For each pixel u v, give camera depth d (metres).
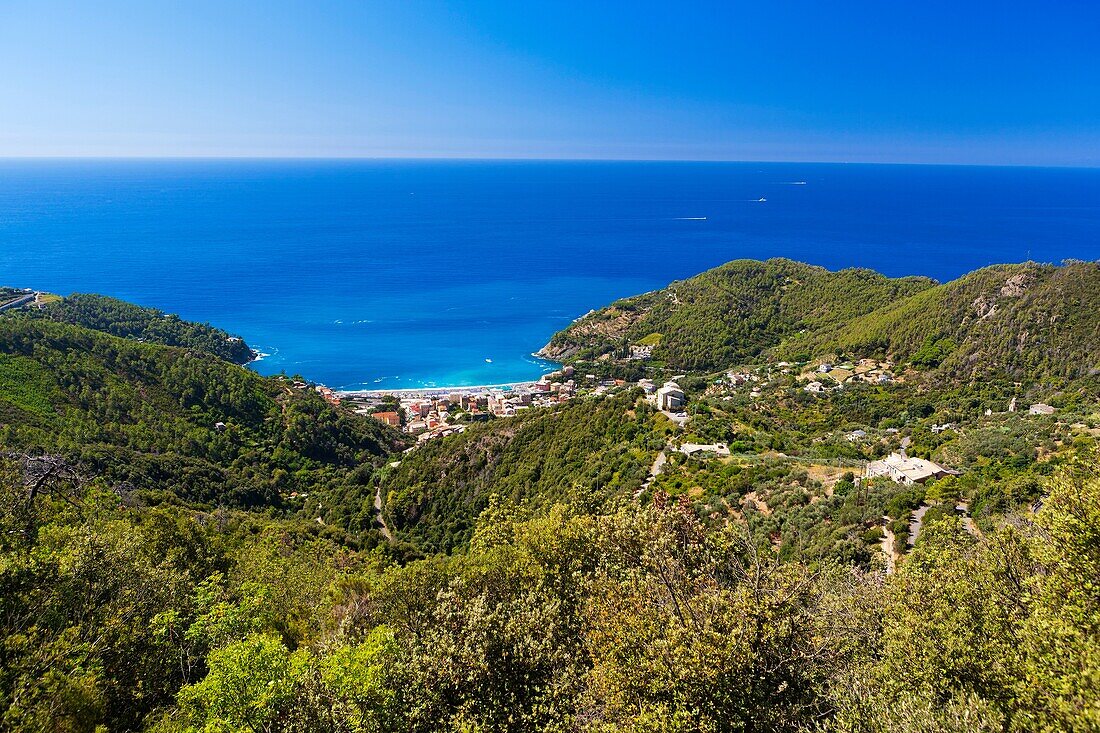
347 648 16.72
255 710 14.88
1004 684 13.85
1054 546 14.98
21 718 14.58
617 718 14.54
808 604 17.42
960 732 12.30
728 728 13.37
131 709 18.45
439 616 19.33
